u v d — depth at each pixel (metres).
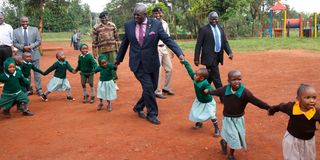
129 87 11.27
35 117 7.83
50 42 49.69
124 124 7.04
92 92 9.19
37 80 10.39
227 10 34.91
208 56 8.52
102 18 10.22
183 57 6.65
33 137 6.40
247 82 11.25
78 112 8.13
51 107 8.75
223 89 5.19
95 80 12.95
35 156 5.50
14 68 7.83
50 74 15.03
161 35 7.01
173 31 49.53
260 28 41.72
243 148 5.54
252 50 21.09
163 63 9.62
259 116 7.24
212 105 6.32
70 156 5.44
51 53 29.45
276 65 14.70
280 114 7.32
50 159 5.36
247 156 5.26
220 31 8.56
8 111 8.04
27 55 9.25
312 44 22.23
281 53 18.58
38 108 8.68
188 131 6.51
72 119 7.52
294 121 4.27
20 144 6.06
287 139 4.37
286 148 4.38
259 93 9.48
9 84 7.81
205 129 6.61
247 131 6.36
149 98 7.15
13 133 6.70
